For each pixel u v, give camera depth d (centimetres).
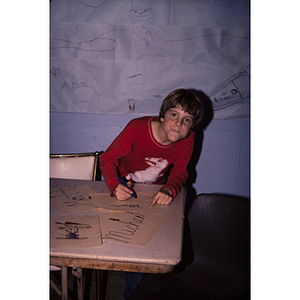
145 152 154
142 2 169
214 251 112
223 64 176
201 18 171
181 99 138
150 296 95
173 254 69
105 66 178
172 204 104
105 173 129
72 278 152
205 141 188
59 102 184
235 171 192
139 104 183
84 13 171
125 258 67
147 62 177
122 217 89
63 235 77
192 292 100
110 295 142
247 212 107
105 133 188
